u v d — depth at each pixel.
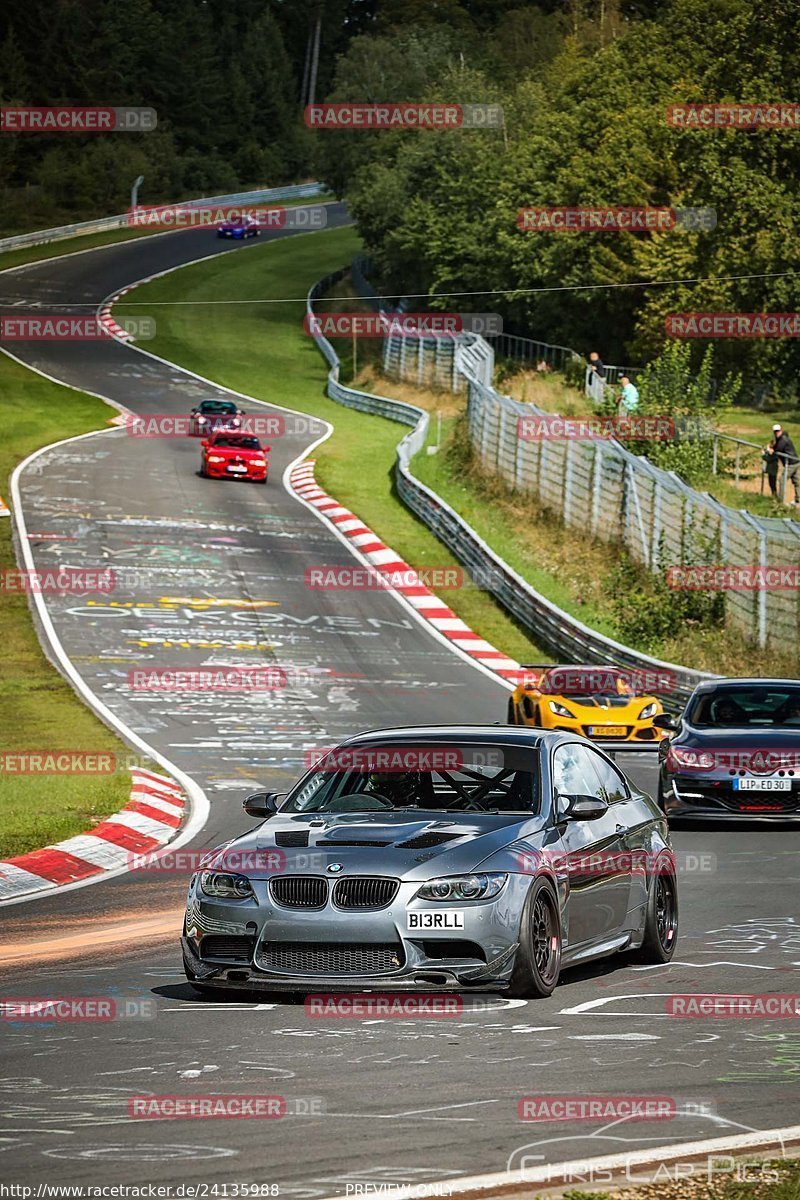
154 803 62.59
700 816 57.50
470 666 109.38
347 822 31.30
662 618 113.62
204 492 168.38
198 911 30.08
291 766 75.12
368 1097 22.56
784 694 62.56
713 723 61.12
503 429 165.25
